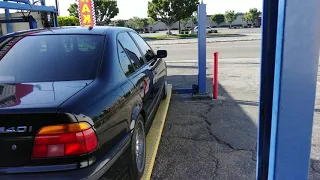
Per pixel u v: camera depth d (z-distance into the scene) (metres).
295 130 1.38
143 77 3.26
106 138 2.04
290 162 1.42
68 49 2.73
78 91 2.09
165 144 3.81
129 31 3.80
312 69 1.31
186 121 4.64
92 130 1.88
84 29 3.14
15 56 2.69
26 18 5.79
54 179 1.75
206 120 4.67
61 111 1.79
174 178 3.00
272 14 1.53
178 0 36.56
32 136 1.77
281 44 1.31
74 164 1.79
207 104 5.53
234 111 5.08
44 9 5.95
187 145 3.76
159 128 3.98
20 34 3.07
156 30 66.69
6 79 2.40
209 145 3.75
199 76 5.85
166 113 4.77
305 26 1.28
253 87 6.82
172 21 38.41
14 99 1.96
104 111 2.07
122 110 2.38
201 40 5.65
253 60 11.16
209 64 10.52
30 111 1.77
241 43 18.88
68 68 2.50
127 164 2.41
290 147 1.40
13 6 4.85
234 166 3.21
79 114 1.84
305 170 1.43
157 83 4.16
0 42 2.95
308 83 1.33
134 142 2.59
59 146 1.77
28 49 2.76
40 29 3.27
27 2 5.34
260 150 1.71
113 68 2.59
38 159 1.77
